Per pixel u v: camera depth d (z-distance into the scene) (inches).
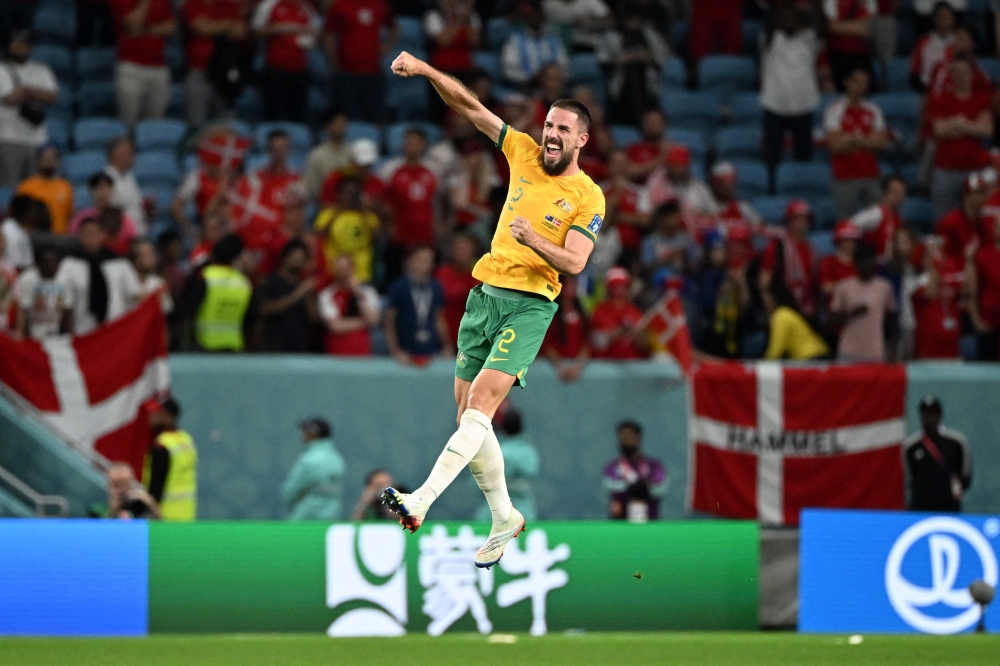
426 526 1417.3
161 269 1761.8
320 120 2260.1
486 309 824.9
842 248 1867.6
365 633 1386.6
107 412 1603.1
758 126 2391.7
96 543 1355.8
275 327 1744.6
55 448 1576.0
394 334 1752.0
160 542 1368.1
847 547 1494.8
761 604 1641.2
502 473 843.4
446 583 1409.9
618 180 1915.6
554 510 1771.7
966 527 1515.7
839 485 1793.8
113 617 1347.2
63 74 2266.2
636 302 1833.2
